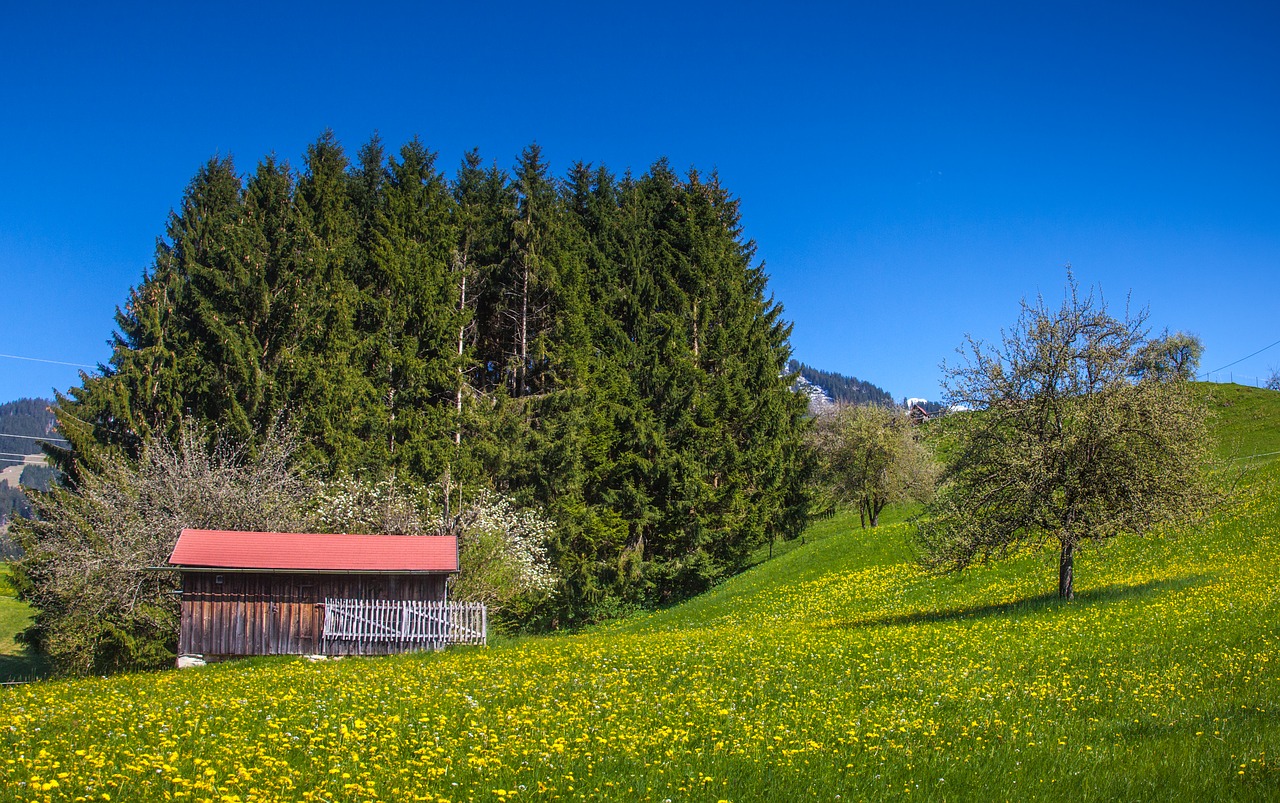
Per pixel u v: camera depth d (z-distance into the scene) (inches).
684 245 2310.5
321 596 1176.2
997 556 1118.4
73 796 312.8
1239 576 1071.6
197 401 1761.8
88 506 1382.9
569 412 1882.4
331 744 417.4
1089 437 1014.4
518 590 1533.0
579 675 689.0
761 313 2400.3
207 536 1218.0
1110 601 1009.5
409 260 2007.9
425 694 595.8
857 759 413.4
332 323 1851.6
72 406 1756.9
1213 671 609.6
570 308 2031.3
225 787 329.4
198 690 682.2
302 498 1493.6
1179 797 352.2
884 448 2431.1
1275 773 374.3
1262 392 2807.6
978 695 567.5
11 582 1454.2
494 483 1843.0
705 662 747.4
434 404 1972.2
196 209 2191.2
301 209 2118.6
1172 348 1107.3
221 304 1813.5
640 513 1983.3
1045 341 1058.1
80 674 1288.1
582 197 2578.7
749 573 1941.4
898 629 948.6
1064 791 364.5
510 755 406.3
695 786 363.9
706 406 2084.2
